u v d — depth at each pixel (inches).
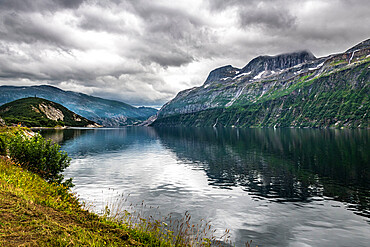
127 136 6879.9
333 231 847.1
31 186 621.6
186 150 3356.3
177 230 797.9
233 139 5536.4
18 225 346.0
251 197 1230.9
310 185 1454.2
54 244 314.5
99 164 2159.2
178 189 1362.0
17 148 902.4
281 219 946.7
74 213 504.4
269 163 2231.8
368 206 1095.0
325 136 5999.0
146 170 1898.4
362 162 2172.7
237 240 767.1
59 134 6796.3
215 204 1117.1
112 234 423.5
